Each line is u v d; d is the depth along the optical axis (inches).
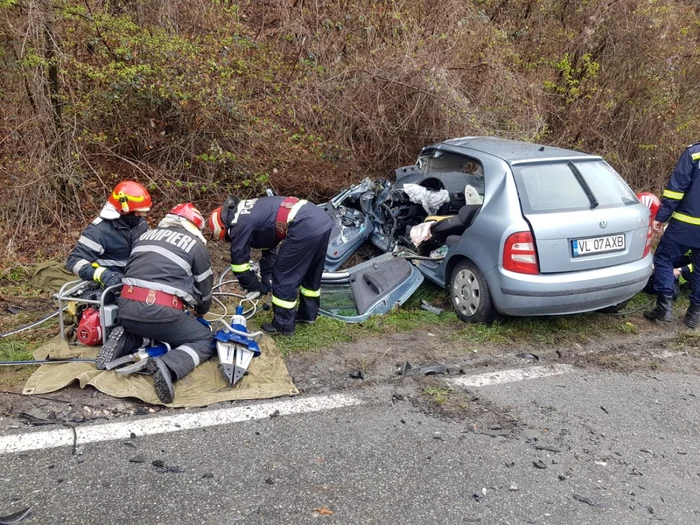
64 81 221.3
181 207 146.4
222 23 263.9
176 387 135.0
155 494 100.9
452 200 216.7
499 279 167.6
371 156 288.8
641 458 122.5
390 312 188.2
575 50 343.0
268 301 188.9
